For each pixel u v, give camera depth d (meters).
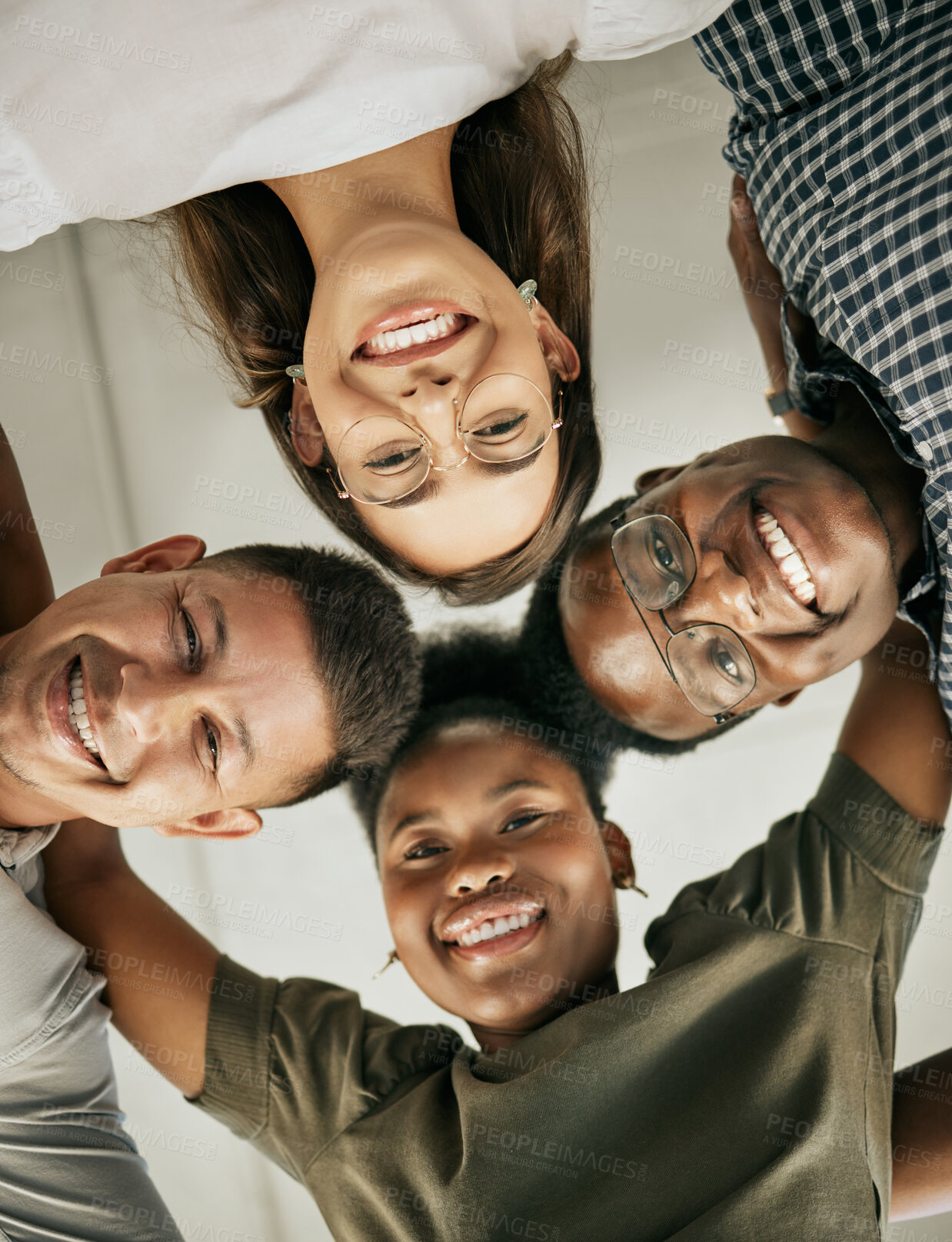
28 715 1.30
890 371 1.22
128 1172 1.37
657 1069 1.38
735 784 1.50
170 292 1.47
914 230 1.13
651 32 1.12
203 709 1.36
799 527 1.39
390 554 1.40
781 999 1.39
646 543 1.45
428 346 1.22
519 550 1.38
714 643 1.44
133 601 1.34
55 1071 1.35
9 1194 1.30
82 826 1.50
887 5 1.12
